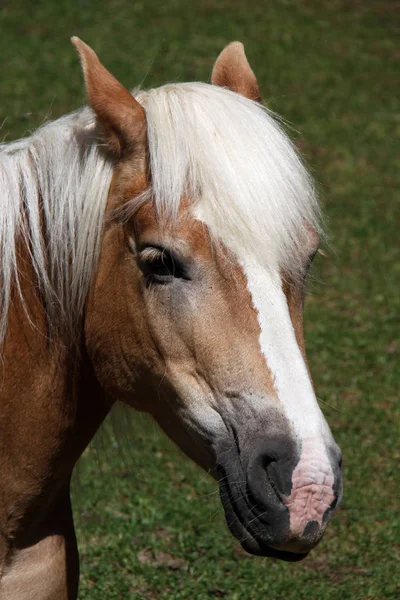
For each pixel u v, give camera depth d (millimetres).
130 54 24344
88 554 8594
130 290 5207
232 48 6121
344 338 13641
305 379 4707
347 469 10258
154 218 5035
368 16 29016
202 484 9930
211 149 4949
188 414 4980
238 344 4789
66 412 5578
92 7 27375
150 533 9039
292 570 8500
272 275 4855
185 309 4926
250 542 4734
